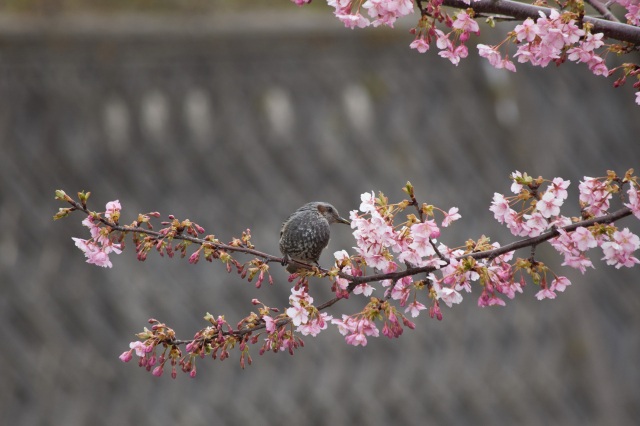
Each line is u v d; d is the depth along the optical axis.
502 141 15.04
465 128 14.84
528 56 5.82
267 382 13.09
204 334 5.50
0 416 12.26
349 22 5.69
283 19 14.66
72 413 12.48
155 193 13.52
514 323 14.38
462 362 13.88
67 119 13.62
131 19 14.27
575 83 15.90
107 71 13.96
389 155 14.31
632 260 5.50
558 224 5.60
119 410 12.62
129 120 13.79
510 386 14.04
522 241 5.70
